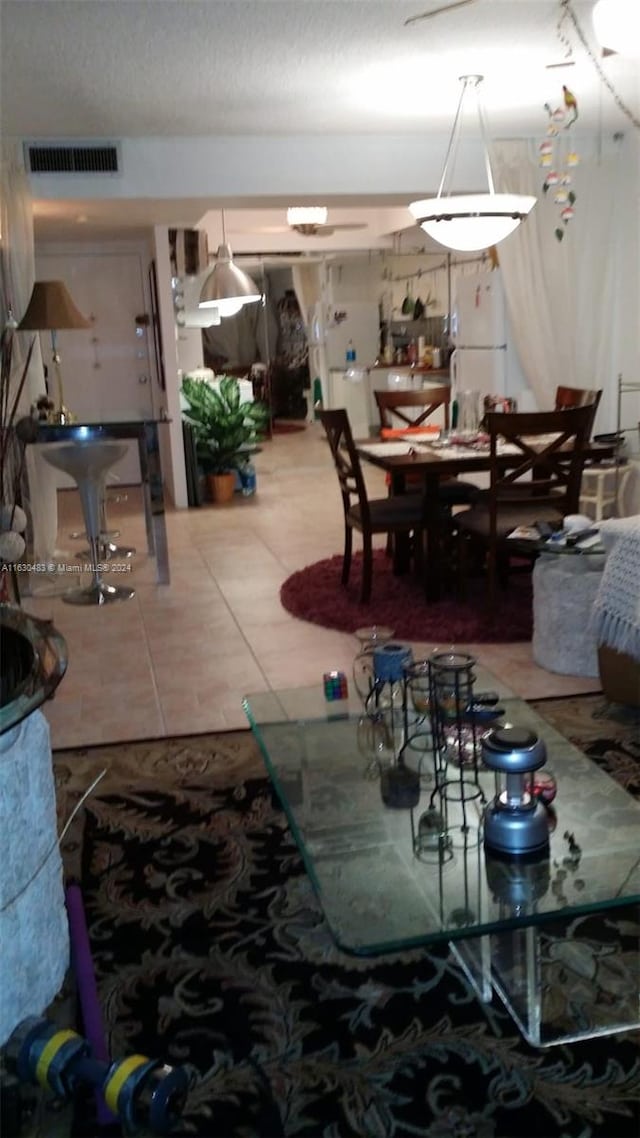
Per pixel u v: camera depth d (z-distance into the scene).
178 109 4.76
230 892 2.29
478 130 5.56
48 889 1.78
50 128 5.14
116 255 8.41
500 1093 1.67
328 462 9.48
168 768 2.96
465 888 1.79
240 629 4.35
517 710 2.54
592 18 3.37
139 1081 1.54
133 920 2.19
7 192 4.98
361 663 2.74
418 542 4.95
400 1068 1.73
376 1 3.29
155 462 5.03
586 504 5.63
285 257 10.08
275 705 2.75
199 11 3.31
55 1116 1.65
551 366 6.14
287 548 5.94
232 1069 1.74
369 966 2.02
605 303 6.08
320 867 1.88
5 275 5.04
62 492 8.52
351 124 5.28
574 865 1.85
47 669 1.75
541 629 3.68
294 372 10.53
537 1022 1.84
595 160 5.88
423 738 2.43
